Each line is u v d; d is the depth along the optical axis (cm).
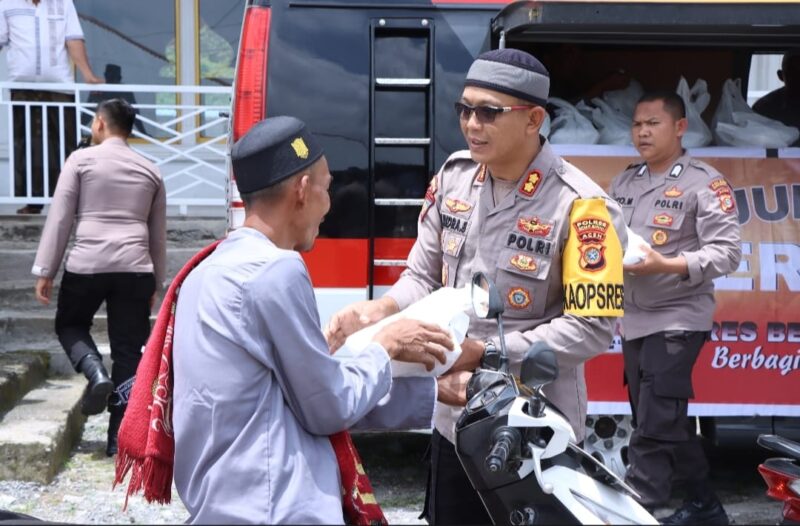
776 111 591
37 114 831
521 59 297
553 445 255
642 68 588
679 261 450
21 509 493
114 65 953
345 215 508
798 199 519
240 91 507
